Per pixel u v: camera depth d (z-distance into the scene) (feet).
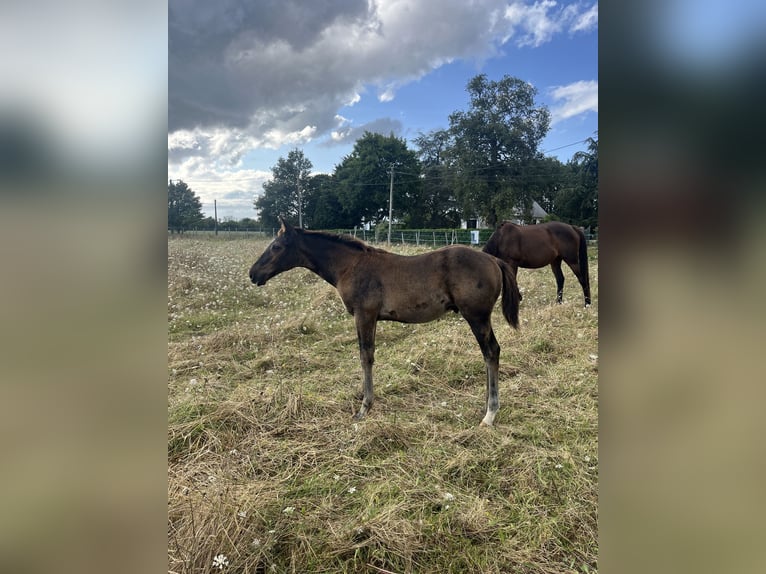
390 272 10.46
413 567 5.65
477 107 92.07
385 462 7.98
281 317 19.19
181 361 13.44
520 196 90.43
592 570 5.44
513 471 7.64
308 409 10.19
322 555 5.86
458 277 9.86
